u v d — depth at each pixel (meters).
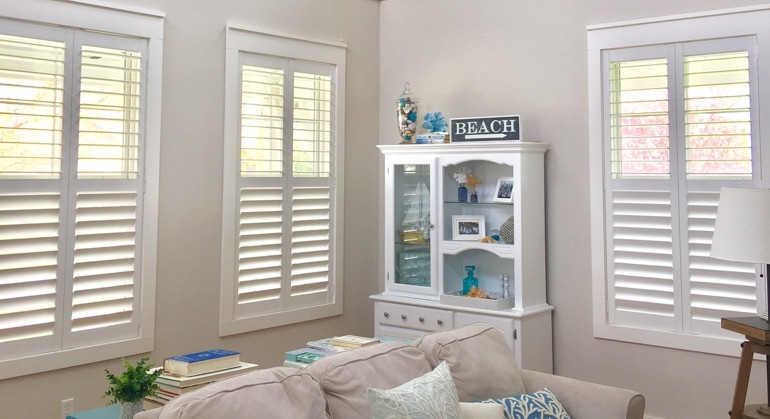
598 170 4.02
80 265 3.38
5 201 3.14
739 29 3.55
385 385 2.22
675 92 3.77
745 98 3.57
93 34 3.44
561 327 4.17
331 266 4.64
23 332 3.19
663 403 3.80
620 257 3.96
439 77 4.72
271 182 4.25
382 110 4.97
